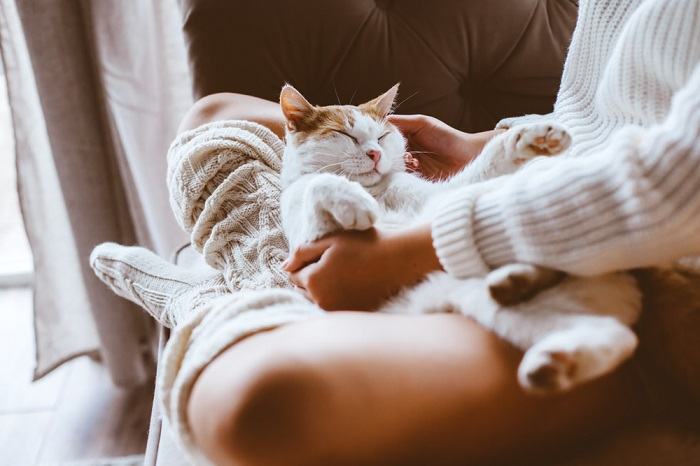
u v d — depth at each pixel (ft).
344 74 3.87
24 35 4.42
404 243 2.12
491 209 1.81
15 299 6.77
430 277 2.02
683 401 1.64
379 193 3.13
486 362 1.54
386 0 3.92
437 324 1.69
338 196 2.11
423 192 2.88
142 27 4.73
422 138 3.60
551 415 1.54
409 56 3.87
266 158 3.01
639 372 1.68
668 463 1.57
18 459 4.89
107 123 4.91
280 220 2.73
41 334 5.42
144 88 4.89
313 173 2.99
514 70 4.03
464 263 1.86
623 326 1.53
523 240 1.71
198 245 2.82
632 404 1.66
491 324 1.65
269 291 1.92
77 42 4.57
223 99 3.43
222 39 3.70
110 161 5.03
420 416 1.43
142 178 5.13
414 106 3.97
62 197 5.04
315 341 1.52
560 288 1.67
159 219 5.32
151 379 5.69
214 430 1.41
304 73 3.86
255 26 3.70
